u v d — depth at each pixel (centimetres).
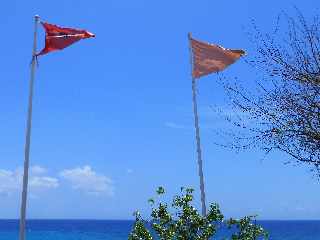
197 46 2144
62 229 19462
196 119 2131
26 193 2136
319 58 891
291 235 13725
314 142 874
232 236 1391
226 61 2102
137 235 1369
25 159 2158
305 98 882
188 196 1380
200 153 2111
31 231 17400
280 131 897
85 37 2183
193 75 2138
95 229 18962
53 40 2178
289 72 898
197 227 1366
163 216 1375
